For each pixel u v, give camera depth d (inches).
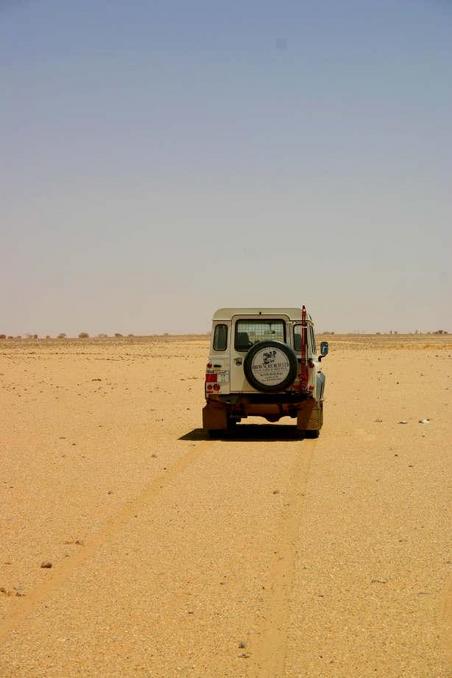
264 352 701.9
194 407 983.0
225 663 252.7
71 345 3629.4
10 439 706.8
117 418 867.4
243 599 306.0
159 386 1296.8
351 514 435.2
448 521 418.9
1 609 297.7
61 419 852.6
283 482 522.3
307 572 336.8
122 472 557.6
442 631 275.4
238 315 727.7
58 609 296.8
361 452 645.3
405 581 325.4
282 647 264.1
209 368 724.0
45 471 559.8
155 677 243.9
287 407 719.1
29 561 353.4
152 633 275.1
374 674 244.5
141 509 447.2
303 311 717.9
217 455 631.2
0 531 402.0
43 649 262.8
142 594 311.7
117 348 3184.1
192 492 491.2
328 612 293.0
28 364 1923.0
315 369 733.3
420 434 743.1
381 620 285.4
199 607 298.2
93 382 1371.8
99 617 289.1
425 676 242.7
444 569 339.9
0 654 259.4
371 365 1921.8
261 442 703.1
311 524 413.7
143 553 364.2
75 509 447.5
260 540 384.5
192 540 384.8
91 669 248.8
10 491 494.0
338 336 5600.4
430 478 533.6
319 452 646.5
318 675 244.4
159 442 700.7
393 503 460.4
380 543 378.6
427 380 1423.5
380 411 934.4
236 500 469.1
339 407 978.1
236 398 718.5
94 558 356.8
